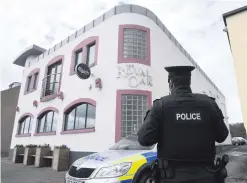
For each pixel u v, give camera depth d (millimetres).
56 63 13297
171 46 11898
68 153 9734
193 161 1567
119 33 9719
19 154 12625
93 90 9742
